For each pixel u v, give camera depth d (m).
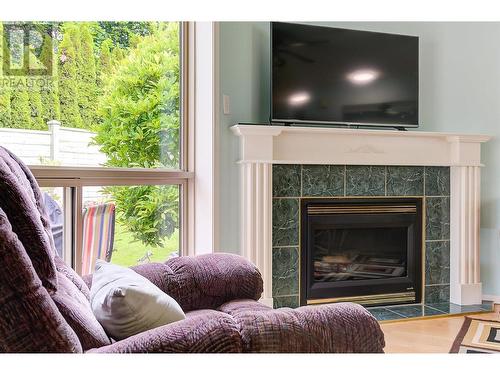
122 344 0.94
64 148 2.11
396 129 3.45
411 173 3.40
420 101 3.64
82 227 2.15
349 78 3.27
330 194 3.21
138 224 2.55
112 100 2.38
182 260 1.82
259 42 3.18
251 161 2.96
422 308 3.32
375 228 3.40
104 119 2.33
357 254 3.39
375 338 1.09
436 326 2.96
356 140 3.23
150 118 2.64
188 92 2.93
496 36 3.58
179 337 0.95
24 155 1.93
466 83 3.62
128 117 2.49
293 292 3.14
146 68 2.61
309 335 1.03
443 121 3.63
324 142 3.17
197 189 2.94
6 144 1.86
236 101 3.07
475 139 3.39
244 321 1.02
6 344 0.82
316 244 3.29
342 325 1.07
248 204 2.97
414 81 3.45
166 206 2.78
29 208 0.98
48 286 0.97
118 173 2.37
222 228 3.01
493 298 3.57
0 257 0.81
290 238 3.13
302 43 3.14
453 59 3.62
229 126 3.04
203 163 2.92
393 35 3.39
